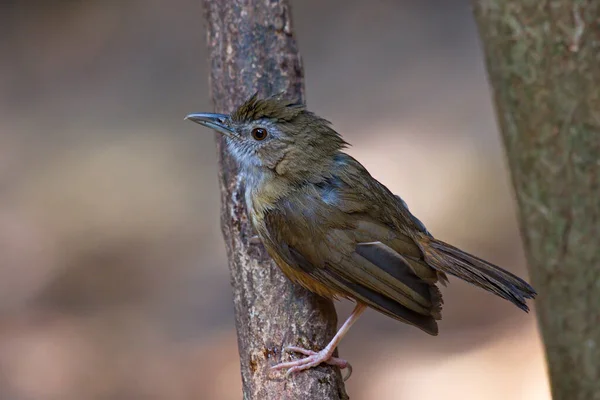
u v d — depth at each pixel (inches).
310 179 302.5
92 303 626.8
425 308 288.7
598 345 306.8
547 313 317.1
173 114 820.6
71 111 838.5
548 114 296.4
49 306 624.1
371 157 708.0
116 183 734.5
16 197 726.5
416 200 658.2
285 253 295.9
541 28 290.5
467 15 877.8
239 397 526.3
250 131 307.6
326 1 925.2
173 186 728.3
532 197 308.0
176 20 933.8
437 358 535.8
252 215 305.9
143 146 778.8
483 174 668.1
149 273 646.5
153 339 582.9
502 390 501.7
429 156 698.8
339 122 768.9
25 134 810.8
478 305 576.7
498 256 608.7
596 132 292.0
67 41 929.5
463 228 632.4
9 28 948.6
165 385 542.6
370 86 810.8
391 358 540.1
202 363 555.8
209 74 334.6
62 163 764.0
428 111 760.3
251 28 322.7
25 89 874.8
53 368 562.3
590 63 288.2
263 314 295.3
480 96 768.9
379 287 289.7
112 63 894.4
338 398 281.0
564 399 319.3
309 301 298.0
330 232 293.6
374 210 298.7
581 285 305.1
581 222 300.2
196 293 623.8
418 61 834.2
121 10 955.3
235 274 307.9
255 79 322.0
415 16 890.1
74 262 659.4
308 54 865.5
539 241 310.8
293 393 276.2
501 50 301.3
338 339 287.1
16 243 676.1
